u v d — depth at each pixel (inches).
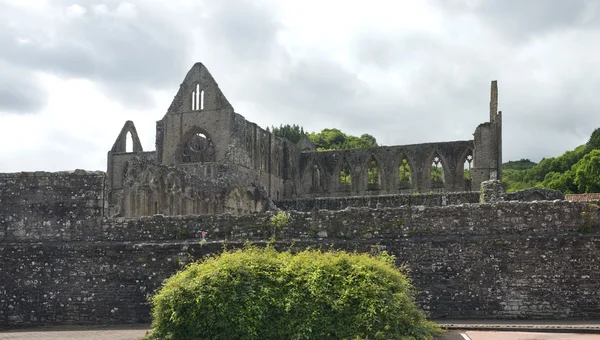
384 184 3088.1
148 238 1130.7
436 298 984.9
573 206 976.3
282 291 765.9
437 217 1021.2
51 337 924.0
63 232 1166.3
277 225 1074.7
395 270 805.9
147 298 1034.1
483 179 2704.2
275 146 3029.0
